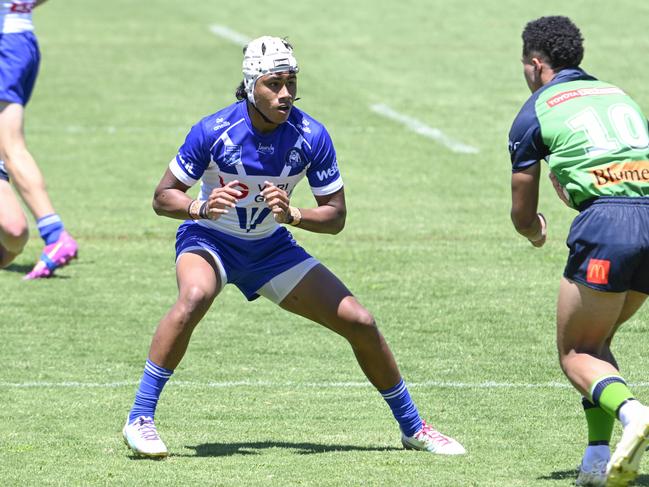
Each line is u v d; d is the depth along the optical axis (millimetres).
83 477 20562
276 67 21250
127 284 37438
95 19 95375
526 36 21031
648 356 29438
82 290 36781
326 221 22234
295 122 22234
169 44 85312
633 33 80438
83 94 71000
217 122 21984
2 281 37906
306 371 28625
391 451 22391
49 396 26562
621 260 19016
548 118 19766
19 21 36750
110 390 27094
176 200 21984
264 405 25906
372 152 56969
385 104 67062
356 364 29250
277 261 22719
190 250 22625
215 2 101000
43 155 57125
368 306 34594
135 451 21891
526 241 42594
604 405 18844
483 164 54812
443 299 35344
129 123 64000
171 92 71438
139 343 31219
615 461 17984
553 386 27125
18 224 31969
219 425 24422
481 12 90750
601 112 19688
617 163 19344
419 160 55469
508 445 22734
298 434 23750
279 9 96312
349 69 75750
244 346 30812
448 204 48125
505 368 28641
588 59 73625
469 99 67875
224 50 82938
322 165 22391
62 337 31766
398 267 39250
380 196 49438
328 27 88625
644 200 19297
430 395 26469
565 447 22547
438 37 83938
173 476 20594
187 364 29203
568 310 19547
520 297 35500
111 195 49906
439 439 22312
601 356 20094
